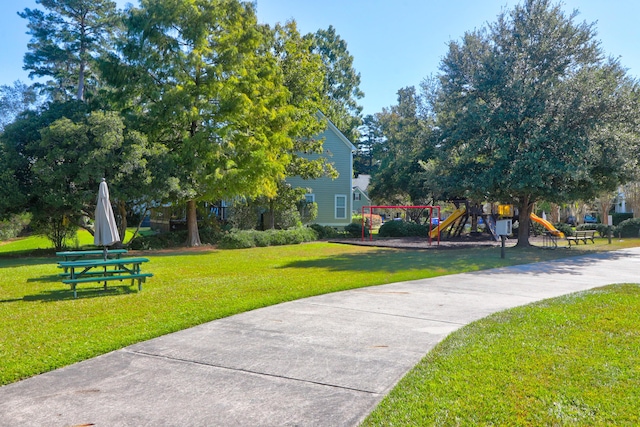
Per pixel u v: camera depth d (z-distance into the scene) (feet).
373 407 11.80
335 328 19.74
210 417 11.34
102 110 57.21
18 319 20.95
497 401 11.69
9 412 11.66
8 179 49.88
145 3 59.52
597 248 63.67
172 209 79.77
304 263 45.65
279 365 15.07
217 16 60.34
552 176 54.08
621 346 16.07
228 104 58.95
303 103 78.59
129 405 12.06
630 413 10.94
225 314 22.24
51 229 61.00
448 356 15.37
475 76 59.88
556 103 55.67
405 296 27.27
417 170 106.22
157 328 19.48
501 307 24.03
